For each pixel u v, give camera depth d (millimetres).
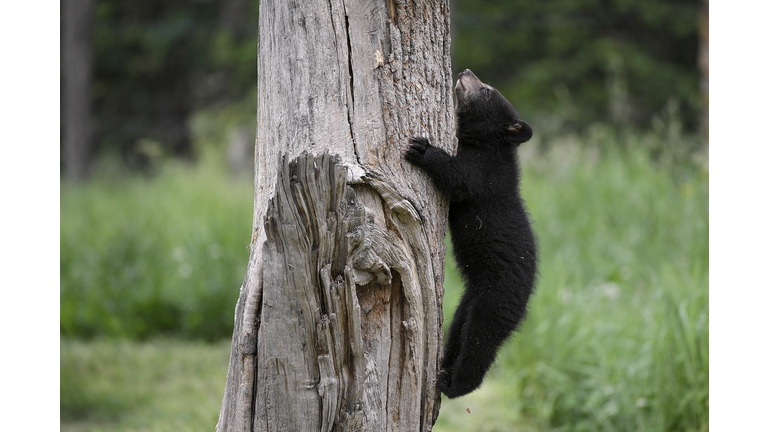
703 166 16281
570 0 32812
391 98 5547
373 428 5375
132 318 15336
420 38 5703
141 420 10539
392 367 5547
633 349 10156
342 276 5129
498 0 32812
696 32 31969
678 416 9164
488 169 7242
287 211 5004
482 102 7750
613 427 9523
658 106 30641
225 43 34938
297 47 5445
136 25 40562
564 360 10500
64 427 10469
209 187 20391
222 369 13109
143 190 21703
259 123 5809
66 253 16797
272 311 5098
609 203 16078
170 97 41219
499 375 11961
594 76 32031
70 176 34312
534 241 7348
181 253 16219
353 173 5312
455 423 10406
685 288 10211
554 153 19375
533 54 32656
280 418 5172
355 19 5418
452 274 13047
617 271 13625
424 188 5793
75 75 34531
